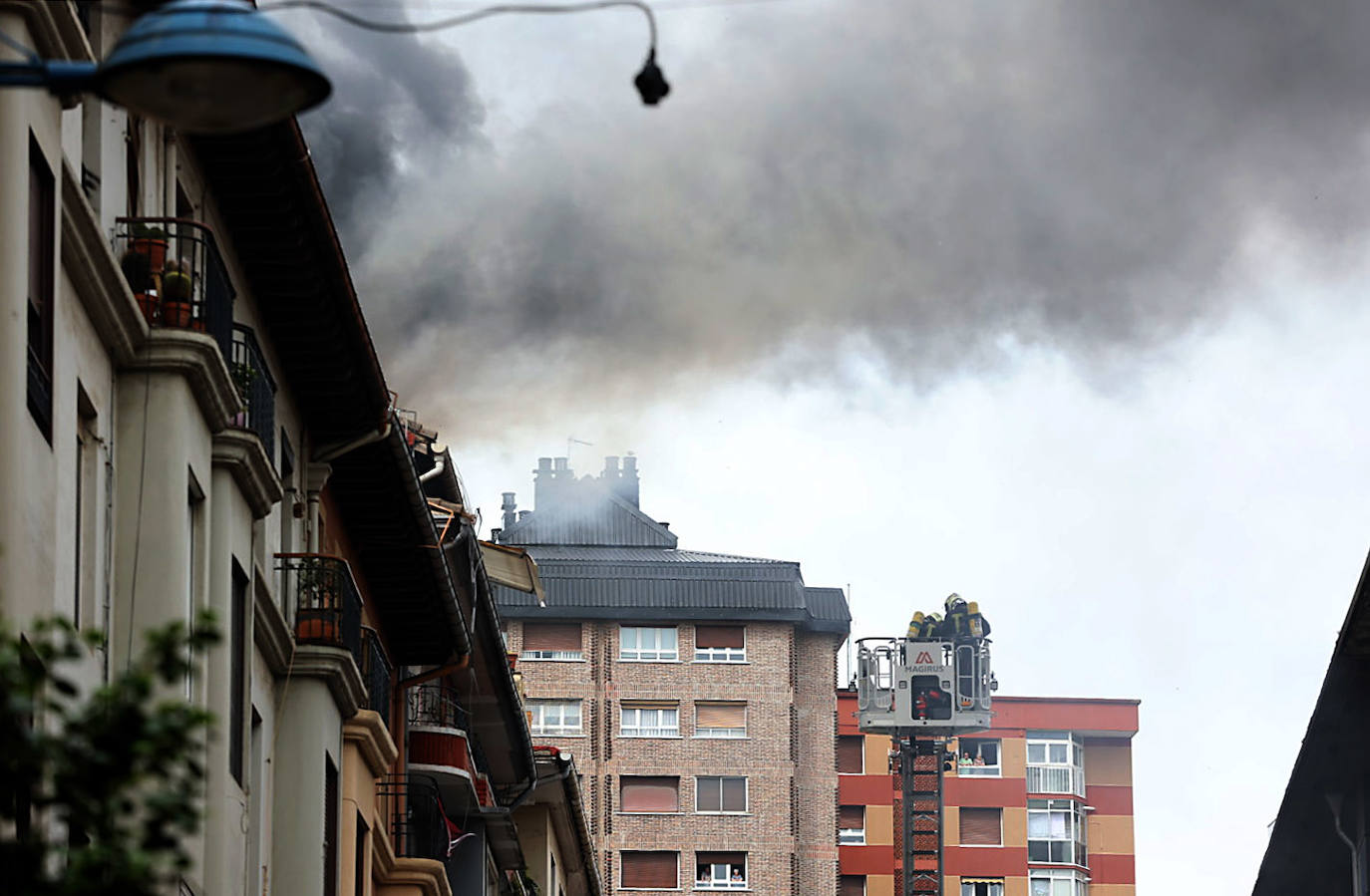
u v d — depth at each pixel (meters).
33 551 19.80
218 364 24.64
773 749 135.00
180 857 11.34
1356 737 55.06
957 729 140.00
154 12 12.71
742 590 137.00
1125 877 157.88
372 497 39.47
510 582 51.84
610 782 134.00
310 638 33.25
